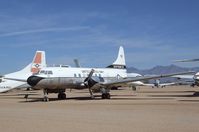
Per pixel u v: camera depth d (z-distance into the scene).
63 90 37.91
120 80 37.12
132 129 13.48
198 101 30.34
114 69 44.84
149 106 24.92
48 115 18.95
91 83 36.66
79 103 29.38
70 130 13.34
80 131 13.09
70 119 16.86
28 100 35.97
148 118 17.16
